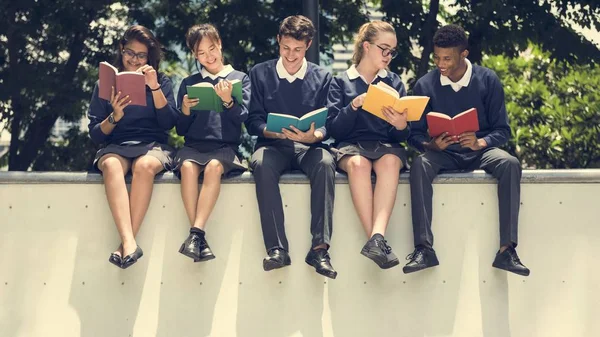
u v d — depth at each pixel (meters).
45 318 5.18
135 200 5.21
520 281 5.36
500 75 11.52
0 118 10.07
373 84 5.52
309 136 5.15
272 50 10.09
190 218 5.21
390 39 5.48
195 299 5.24
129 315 5.21
